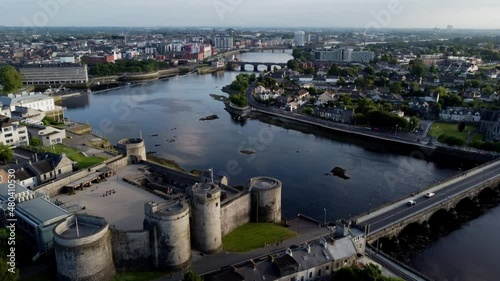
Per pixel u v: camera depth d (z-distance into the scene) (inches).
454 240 6451.8
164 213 4928.6
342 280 4680.1
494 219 7150.6
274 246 5708.7
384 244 6215.6
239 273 4522.6
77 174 7012.8
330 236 5482.3
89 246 4456.2
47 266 4928.6
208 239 5433.1
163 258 5044.3
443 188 7721.5
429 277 5383.9
